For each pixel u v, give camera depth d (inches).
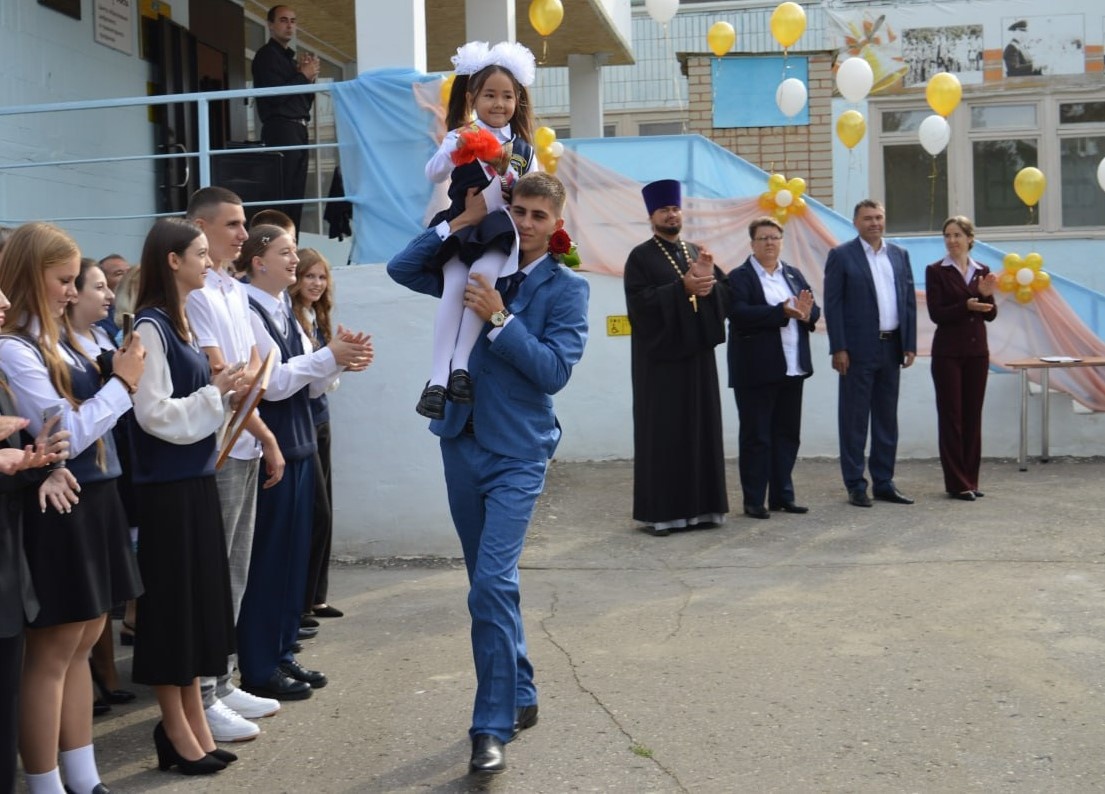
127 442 176.2
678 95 627.2
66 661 148.3
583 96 545.6
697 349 304.7
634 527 319.3
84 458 147.7
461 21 464.8
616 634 221.0
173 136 385.7
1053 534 293.7
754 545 293.3
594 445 416.5
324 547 229.5
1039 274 406.0
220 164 304.3
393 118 283.6
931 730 170.4
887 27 574.2
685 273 308.7
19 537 138.6
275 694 191.8
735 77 537.3
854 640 212.2
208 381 164.7
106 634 192.7
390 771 162.1
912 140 573.9
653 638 217.8
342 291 284.8
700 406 309.6
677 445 307.3
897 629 218.1
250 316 195.8
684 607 237.9
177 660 158.6
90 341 171.5
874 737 168.4
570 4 453.7
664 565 276.4
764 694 186.4
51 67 334.0
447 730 176.6
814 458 417.7
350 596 256.7
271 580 192.1
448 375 162.9
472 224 166.2
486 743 154.1
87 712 154.2
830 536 299.9
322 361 190.2
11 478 136.1
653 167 414.0
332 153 493.0
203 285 165.5
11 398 144.0
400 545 288.0
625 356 411.8
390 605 248.4
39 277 148.0
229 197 181.0
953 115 573.3
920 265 416.8
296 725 180.9
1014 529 300.8
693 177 412.8
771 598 242.4
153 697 199.0
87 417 144.5
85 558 145.6
